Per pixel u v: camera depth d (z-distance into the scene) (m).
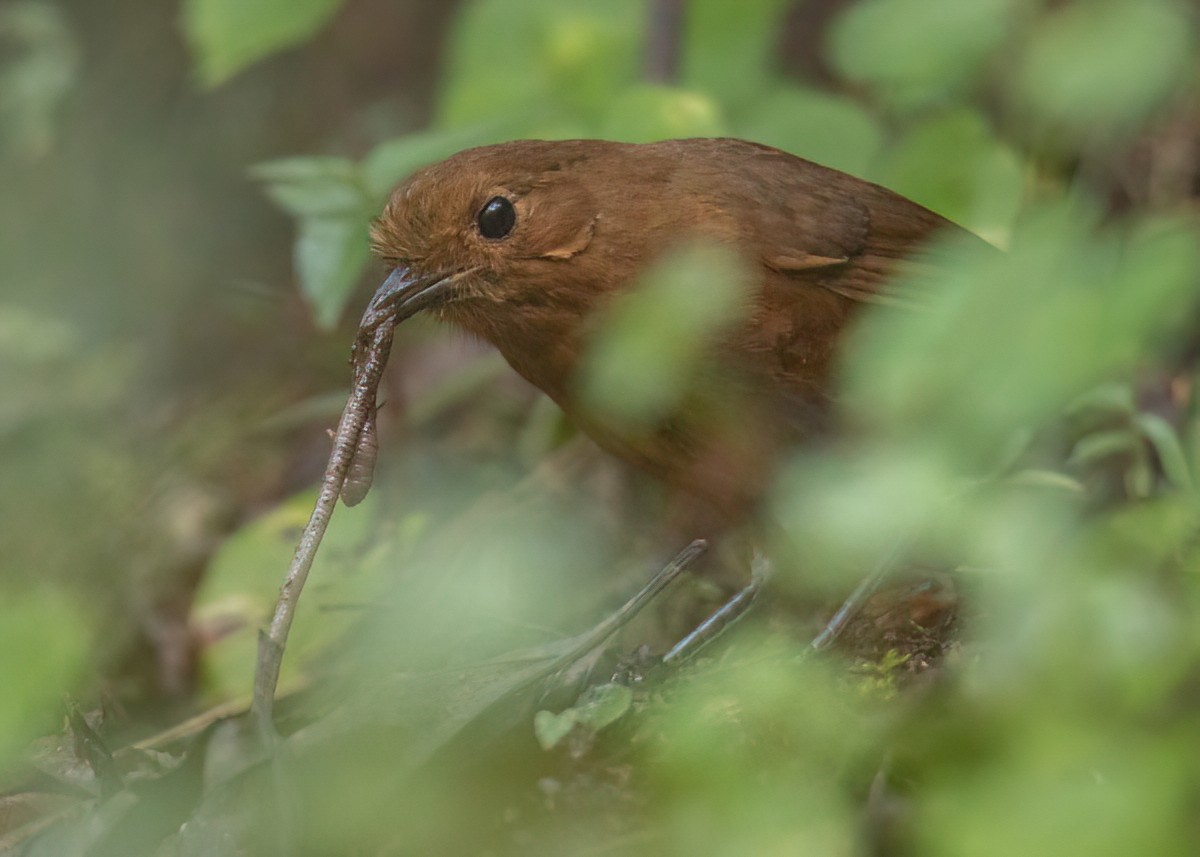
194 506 11.41
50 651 6.63
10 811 6.77
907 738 5.46
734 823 5.14
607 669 7.61
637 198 7.66
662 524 9.53
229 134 15.30
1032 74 6.18
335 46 15.43
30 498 11.70
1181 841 4.38
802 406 7.65
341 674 8.32
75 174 15.27
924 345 4.84
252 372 12.96
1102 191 9.59
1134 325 4.59
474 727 6.51
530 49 10.12
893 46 7.07
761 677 5.88
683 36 10.23
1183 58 6.11
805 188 7.98
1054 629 4.79
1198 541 5.37
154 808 6.36
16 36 15.22
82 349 14.30
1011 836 4.48
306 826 6.29
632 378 6.82
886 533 5.07
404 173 8.95
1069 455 8.43
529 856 6.18
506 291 7.66
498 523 9.60
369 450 7.34
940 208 8.81
